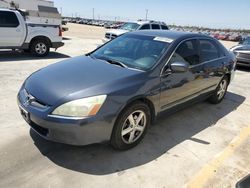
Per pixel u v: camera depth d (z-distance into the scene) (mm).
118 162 3232
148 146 3670
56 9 23203
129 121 3379
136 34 4609
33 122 3152
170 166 3248
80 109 2896
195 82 4477
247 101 6203
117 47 4402
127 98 3191
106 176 2959
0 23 9148
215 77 5148
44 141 3561
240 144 3961
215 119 4895
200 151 3664
